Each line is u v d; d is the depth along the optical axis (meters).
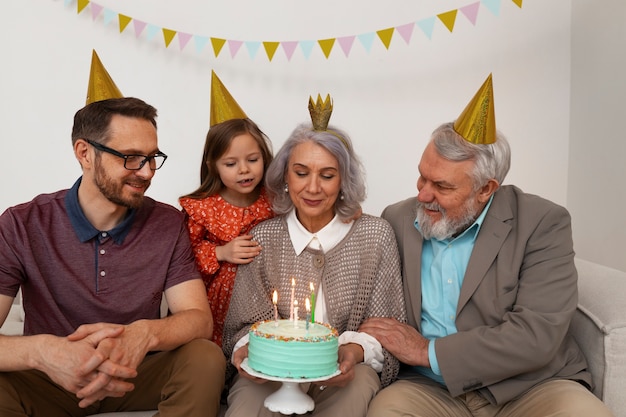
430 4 2.64
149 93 2.70
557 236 1.83
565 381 1.74
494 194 1.93
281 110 2.71
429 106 2.68
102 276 1.83
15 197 2.70
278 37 2.70
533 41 2.63
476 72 2.65
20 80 2.67
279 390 1.62
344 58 2.69
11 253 1.76
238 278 2.00
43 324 1.81
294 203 1.93
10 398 1.64
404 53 2.67
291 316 1.82
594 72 2.46
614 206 2.33
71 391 1.61
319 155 1.85
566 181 2.65
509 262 1.83
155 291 1.88
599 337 1.80
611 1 2.34
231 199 2.19
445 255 1.91
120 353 1.60
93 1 2.66
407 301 1.92
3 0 2.65
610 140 2.36
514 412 1.74
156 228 1.91
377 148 2.71
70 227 1.83
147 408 1.84
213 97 2.31
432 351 1.77
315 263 1.93
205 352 1.70
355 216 1.97
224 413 1.83
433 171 1.81
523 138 2.66
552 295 1.77
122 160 1.77
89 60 2.68
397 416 1.64
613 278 1.95
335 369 1.59
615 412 1.75
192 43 2.70
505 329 1.73
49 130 2.69
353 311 1.90
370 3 2.66
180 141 2.73
